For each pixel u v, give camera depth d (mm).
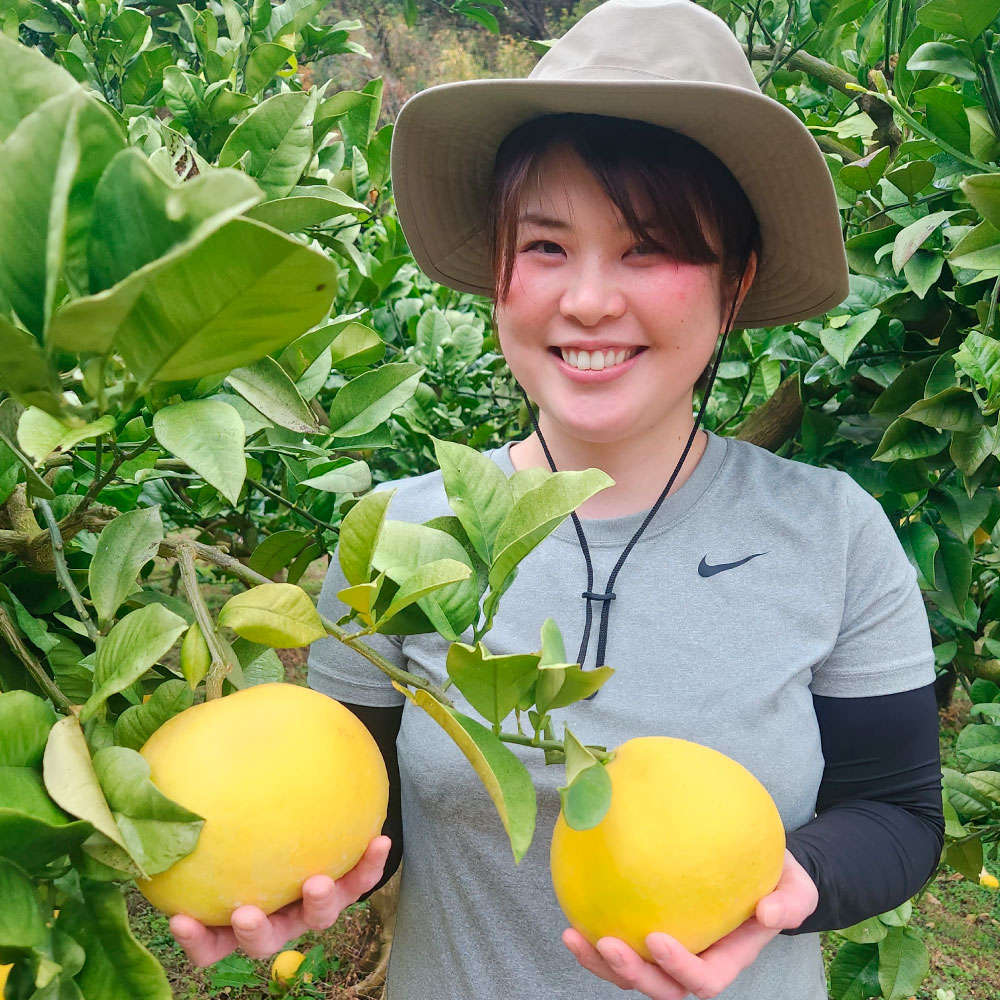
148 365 561
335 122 1753
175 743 667
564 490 782
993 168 1645
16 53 516
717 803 771
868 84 2189
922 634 1310
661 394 1223
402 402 1331
